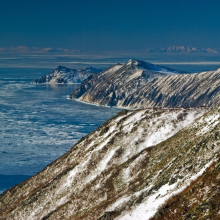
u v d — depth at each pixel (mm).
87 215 60125
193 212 36562
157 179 55000
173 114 84312
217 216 33875
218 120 58375
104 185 69688
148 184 56781
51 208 74125
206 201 36344
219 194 36219
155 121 83938
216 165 41188
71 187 77000
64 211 68812
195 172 45656
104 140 86688
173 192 44375
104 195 67062
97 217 56375
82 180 77000
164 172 55156
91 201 66812
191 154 52906
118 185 67250
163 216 40594
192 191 40281
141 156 71312
